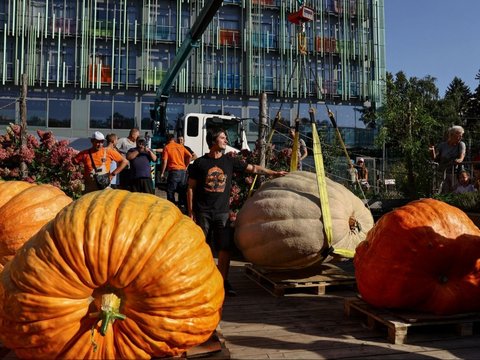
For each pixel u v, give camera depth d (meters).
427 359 2.87
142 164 7.95
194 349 2.69
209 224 4.70
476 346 3.09
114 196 2.59
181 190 10.07
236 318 3.77
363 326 3.54
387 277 3.31
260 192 4.93
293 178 4.96
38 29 27.14
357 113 31.36
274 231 4.51
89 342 2.29
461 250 3.23
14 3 26.80
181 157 10.09
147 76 28.41
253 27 29.97
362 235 4.83
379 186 12.41
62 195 3.44
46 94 27.41
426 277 3.27
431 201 3.56
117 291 2.33
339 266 6.10
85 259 2.25
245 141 14.02
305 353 2.96
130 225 2.38
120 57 28.27
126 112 28.44
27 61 26.95
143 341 2.34
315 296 4.57
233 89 29.62
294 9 30.38
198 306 2.42
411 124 13.57
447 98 38.47
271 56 30.33
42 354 2.28
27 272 2.26
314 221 4.47
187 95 29.17
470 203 5.91
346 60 31.47
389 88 15.25
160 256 2.33
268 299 4.44
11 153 7.12
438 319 3.24
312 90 30.61
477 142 24.42
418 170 9.20
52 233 2.35
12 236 3.05
